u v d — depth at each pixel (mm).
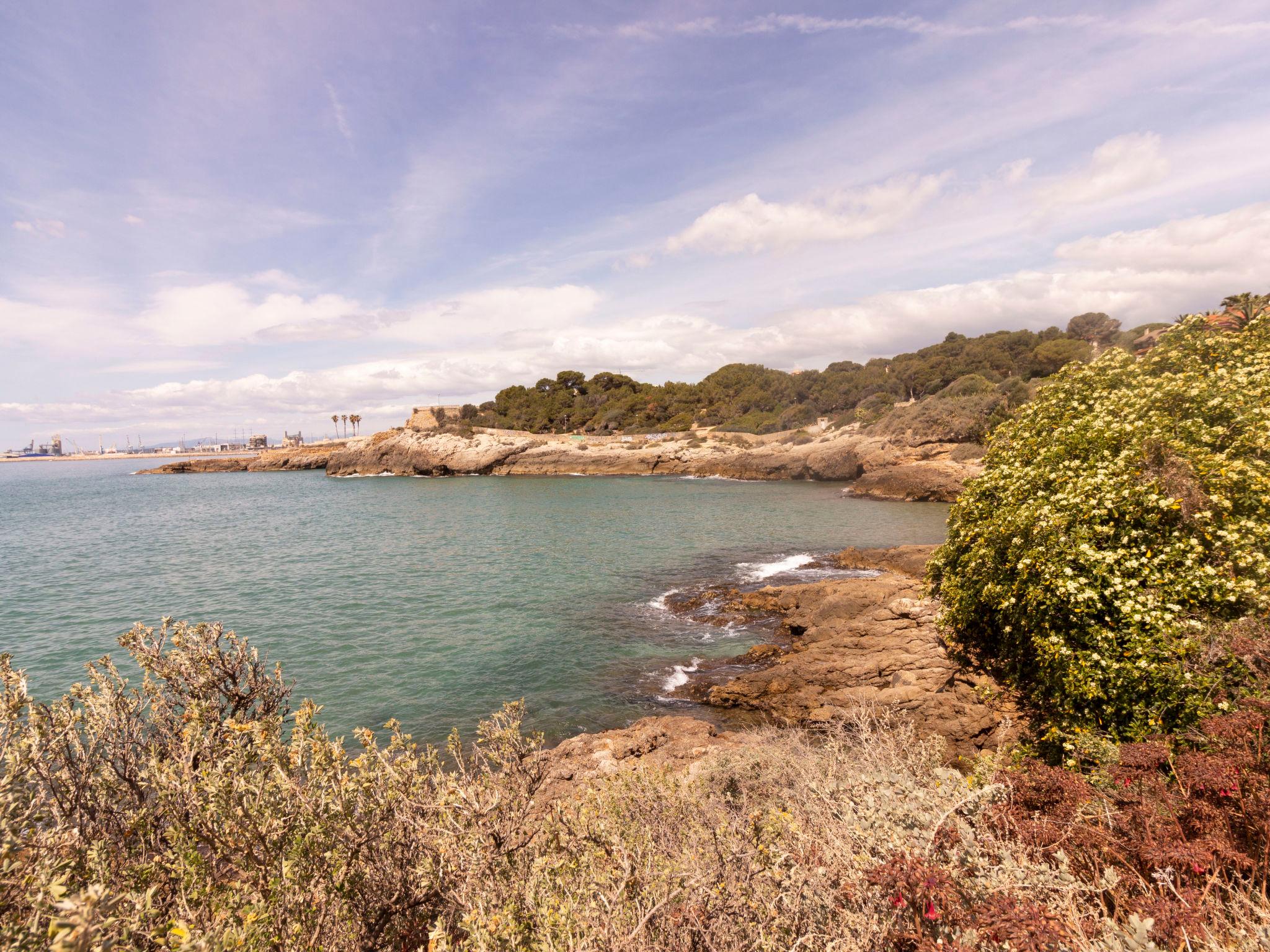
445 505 62750
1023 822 3775
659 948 2969
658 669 16891
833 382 122750
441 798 3850
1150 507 8680
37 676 17094
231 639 5484
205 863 3217
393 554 35062
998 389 70688
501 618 21953
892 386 112812
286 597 25375
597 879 3439
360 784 3797
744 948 3066
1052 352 92938
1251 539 7918
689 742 11398
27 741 3400
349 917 3330
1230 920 3000
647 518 47719
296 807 3455
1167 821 3723
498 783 4191
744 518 46719
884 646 14938
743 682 14703
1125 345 72812
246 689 5406
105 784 3961
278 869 3160
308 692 15406
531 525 45812
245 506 67125
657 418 132125
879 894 3014
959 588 12117
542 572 29391
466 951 2904
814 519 45375
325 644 19234
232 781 3438
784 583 25844
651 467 97312
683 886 3314
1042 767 4602
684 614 22047
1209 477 8477
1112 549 8727
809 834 4184
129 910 2629
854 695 12648
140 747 4473
